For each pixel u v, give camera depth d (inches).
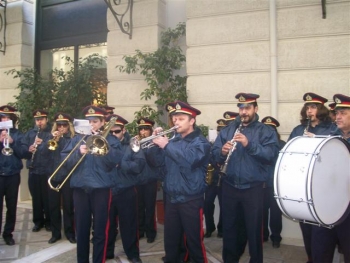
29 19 344.8
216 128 243.0
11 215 207.9
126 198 176.4
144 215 222.4
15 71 319.9
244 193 155.9
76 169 161.5
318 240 135.1
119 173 173.2
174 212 148.6
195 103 250.1
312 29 220.5
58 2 342.6
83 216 161.5
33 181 235.1
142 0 271.0
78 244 161.5
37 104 307.6
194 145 143.7
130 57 264.2
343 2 213.9
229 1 239.8
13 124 216.5
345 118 136.9
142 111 259.1
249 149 148.2
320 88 218.7
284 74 227.6
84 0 331.6
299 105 224.2
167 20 278.2
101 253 158.6
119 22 264.5
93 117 165.9
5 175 201.9
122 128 194.1
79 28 332.5
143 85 270.8
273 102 227.3
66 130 212.5
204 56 247.0
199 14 248.1
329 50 217.0
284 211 129.7
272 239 206.2
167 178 149.3
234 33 238.8
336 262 181.9
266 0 230.1
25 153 209.0
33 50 348.8
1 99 341.1
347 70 213.9
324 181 122.1
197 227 145.6
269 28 229.5
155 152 156.6
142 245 209.2
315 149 122.6
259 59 232.4
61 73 309.9
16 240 217.3
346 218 130.0
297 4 223.6
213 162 163.8
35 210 235.8
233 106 239.8
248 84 235.3
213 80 244.8
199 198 146.4
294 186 122.8
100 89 309.7
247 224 156.3
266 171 157.6
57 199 212.2
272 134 159.2
